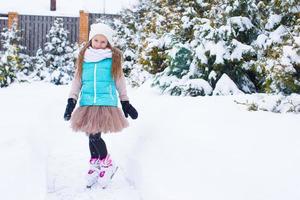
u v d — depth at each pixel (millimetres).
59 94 8133
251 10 7133
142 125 4531
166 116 4551
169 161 3395
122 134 4781
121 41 13422
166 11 9930
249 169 2842
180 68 7207
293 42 4949
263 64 5441
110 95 3660
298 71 5020
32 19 15109
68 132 5465
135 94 6984
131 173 3838
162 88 7113
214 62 6766
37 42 15195
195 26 7172
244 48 6695
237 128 3795
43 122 5324
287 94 5121
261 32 7113
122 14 14531
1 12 16016
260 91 7004
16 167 3184
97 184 3646
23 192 2918
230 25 6898
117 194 3465
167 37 8328
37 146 4199
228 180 2781
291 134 3490
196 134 3742
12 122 4707
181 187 2965
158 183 3188
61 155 4457
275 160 2910
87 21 15289
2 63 11062
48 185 3596
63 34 14867
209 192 2742
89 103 3609
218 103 5188
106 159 3633
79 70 3764
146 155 3760
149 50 8797
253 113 4473
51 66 14469
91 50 3752
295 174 2652
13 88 9750
